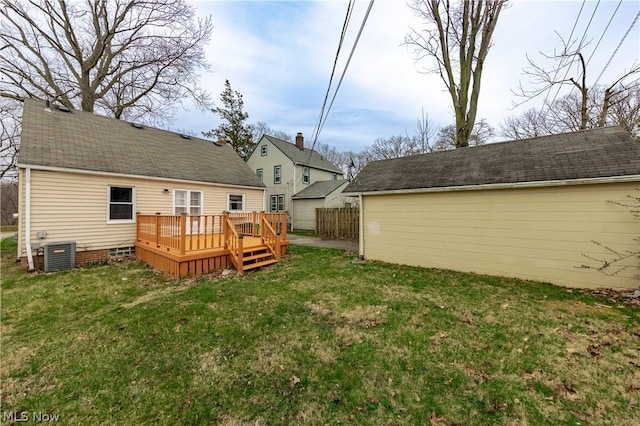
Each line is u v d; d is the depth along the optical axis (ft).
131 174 27.22
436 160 25.26
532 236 17.66
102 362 8.85
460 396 7.11
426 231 22.25
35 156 22.36
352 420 6.43
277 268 21.85
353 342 9.95
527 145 21.26
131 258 26.55
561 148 18.80
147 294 15.60
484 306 13.23
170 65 46.85
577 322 11.27
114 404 7.01
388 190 23.45
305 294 15.17
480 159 22.03
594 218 15.66
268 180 68.80
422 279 18.29
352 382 7.75
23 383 7.82
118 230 26.78
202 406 6.91
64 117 28.96
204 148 42.14
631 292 14.65
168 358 9.07
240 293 15.35
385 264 23.39
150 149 33.24
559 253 16.75
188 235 28.22
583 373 7.90
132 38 43.62
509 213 18.48
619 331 10.36
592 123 35.96
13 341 10.21
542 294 14.93
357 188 25.96
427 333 10.53
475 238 19.90
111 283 17.92
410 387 7.50
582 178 15.28
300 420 6.46
